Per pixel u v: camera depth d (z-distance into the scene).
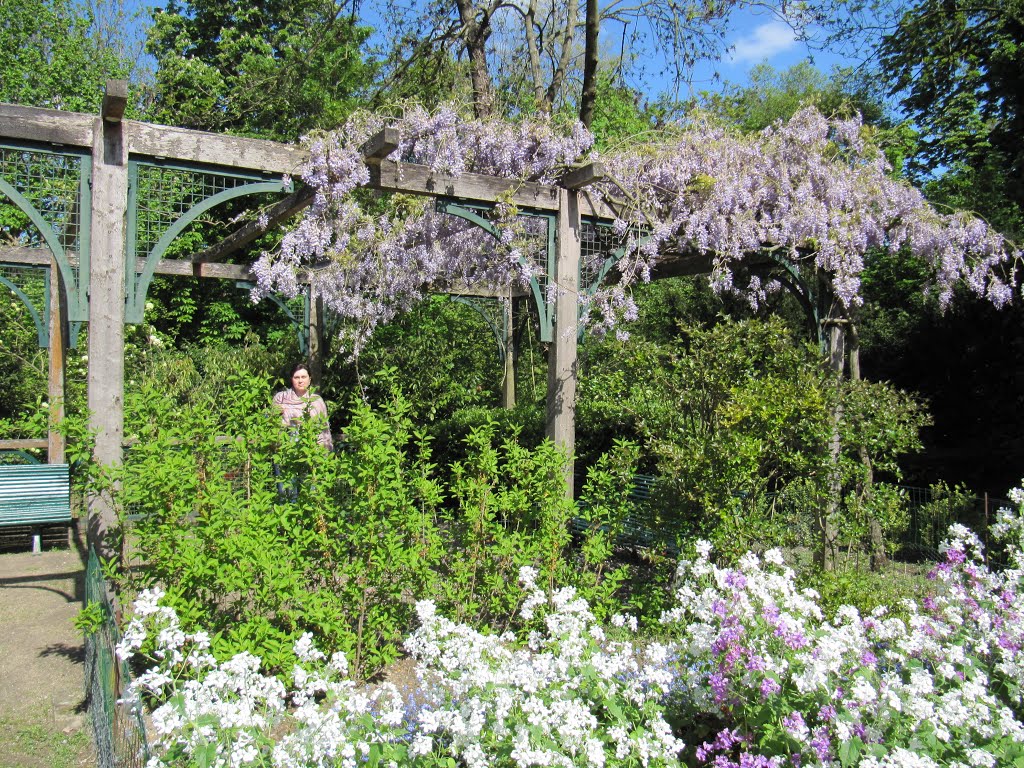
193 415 3.84
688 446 4.49
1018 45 8.03
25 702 3.74
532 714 2.23
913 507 7.13
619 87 12.62
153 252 4.55
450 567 4.25
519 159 5.50
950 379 9.05
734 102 13.90
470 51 11.08
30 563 6.43
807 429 4.65
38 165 5.34
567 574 4.39
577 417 7.62
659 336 11.36
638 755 2.27
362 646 3.82
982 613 3.00
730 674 2.54
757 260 6.69
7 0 16.02
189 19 16.33
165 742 2.08
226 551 3.38
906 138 9.89
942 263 6.53
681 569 3.32
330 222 5.70
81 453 3.73
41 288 9.27
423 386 9.98
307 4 15.02
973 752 2.27
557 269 5.53
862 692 2.27
